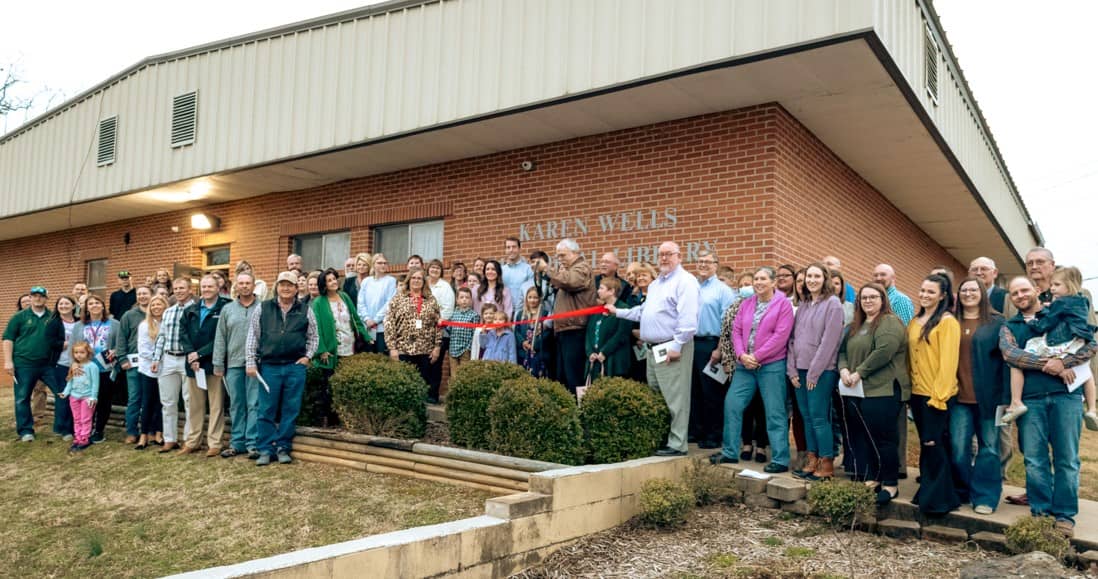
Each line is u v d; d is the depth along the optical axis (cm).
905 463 635
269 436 743
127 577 509
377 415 730
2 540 597
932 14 864
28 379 923
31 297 959
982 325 542
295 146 1068
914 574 461
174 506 639
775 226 818
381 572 404
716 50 724
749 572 464
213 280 809
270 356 740
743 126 848
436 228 1127
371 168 1140
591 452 661
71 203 1398
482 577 459
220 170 1156
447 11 937
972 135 1129
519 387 654
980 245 1638
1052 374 504
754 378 641
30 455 858
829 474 596
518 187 1027
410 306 845
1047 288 562
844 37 655
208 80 1195
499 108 872
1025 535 471
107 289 1580
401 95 966
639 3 780
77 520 627
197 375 777
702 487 597
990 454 533
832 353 588
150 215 1505
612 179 942
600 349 710
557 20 839
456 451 653
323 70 1054
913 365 555
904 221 1342
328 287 836
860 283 1097
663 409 657
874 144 955
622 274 869
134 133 1301
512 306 883
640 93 805
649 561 492
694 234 869
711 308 699
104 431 946
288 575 366
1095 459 806
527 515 492
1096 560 470
